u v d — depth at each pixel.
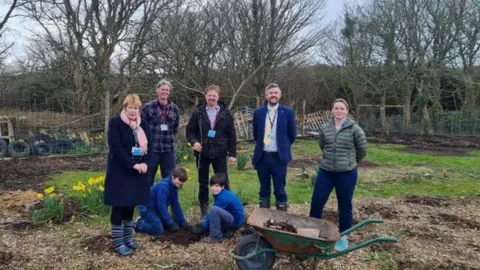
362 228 6.12
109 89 15.39
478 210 7.33
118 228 4.91
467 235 5.95
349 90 29.27
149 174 5.02
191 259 4.79
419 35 23.19
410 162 13.09
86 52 15.95
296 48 17.19
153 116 6.05
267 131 5.81
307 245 4.11
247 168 10.96
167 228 5.66
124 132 4.79
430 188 9.13
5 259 4.73
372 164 12.51
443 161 13.36
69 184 8.68
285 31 16.75
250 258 4.38
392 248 5.34
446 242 5.63
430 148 17.53
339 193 5.31
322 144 5.45
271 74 17.95
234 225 5.39
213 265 4.66
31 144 12.69
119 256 4.85
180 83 15.72
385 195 8.34
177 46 15.62
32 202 7.09
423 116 24.50
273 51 16.69
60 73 17.45
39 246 5.12
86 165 11.25
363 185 9.29
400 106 25.33
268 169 5.87
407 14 23.06
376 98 28.23
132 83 16.52
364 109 28.31
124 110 4.83
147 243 5.24
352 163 5.22
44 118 14.17
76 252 4.96
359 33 25.31
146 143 4.91
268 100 5.89
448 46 22.97
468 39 23.05
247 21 16.55
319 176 5.42
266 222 4.61
